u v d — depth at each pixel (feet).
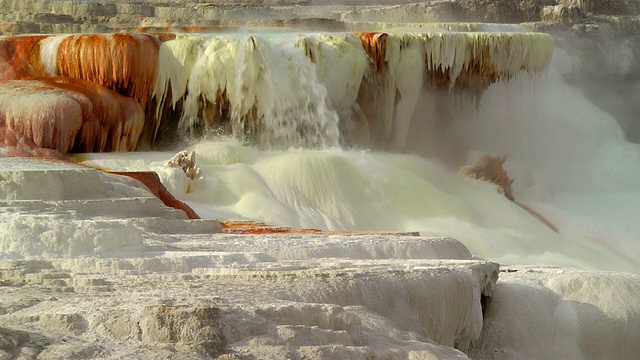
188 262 58.08
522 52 183.42
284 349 42.50
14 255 58.54
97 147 140.05
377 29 203.51
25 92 134.82
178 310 41.34
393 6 263.08
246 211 125.18
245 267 57.98
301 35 162.09
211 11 240.73
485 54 178.29
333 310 47.55
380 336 49.93
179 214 86.17
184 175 124.77
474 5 250.16
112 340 40.88
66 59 146.00
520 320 70.28
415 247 75.00
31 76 145.59
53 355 37.24
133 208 79.46
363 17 255.09
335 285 54.49
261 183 131.54
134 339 41.22
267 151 146.51
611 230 158.20
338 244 72.28
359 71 161.58
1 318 41.86
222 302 46.57
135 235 62.13
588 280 72.74
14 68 146.72
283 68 153.99
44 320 41.83
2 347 37.06
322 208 133.08
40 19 205.98
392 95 167.32
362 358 44.24
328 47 158.40
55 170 77.46
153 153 137.80
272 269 57.67
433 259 72.64
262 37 152.66
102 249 59.52
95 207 75.25
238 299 48.37
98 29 187.21
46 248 59.00
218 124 154.10
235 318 43.91
